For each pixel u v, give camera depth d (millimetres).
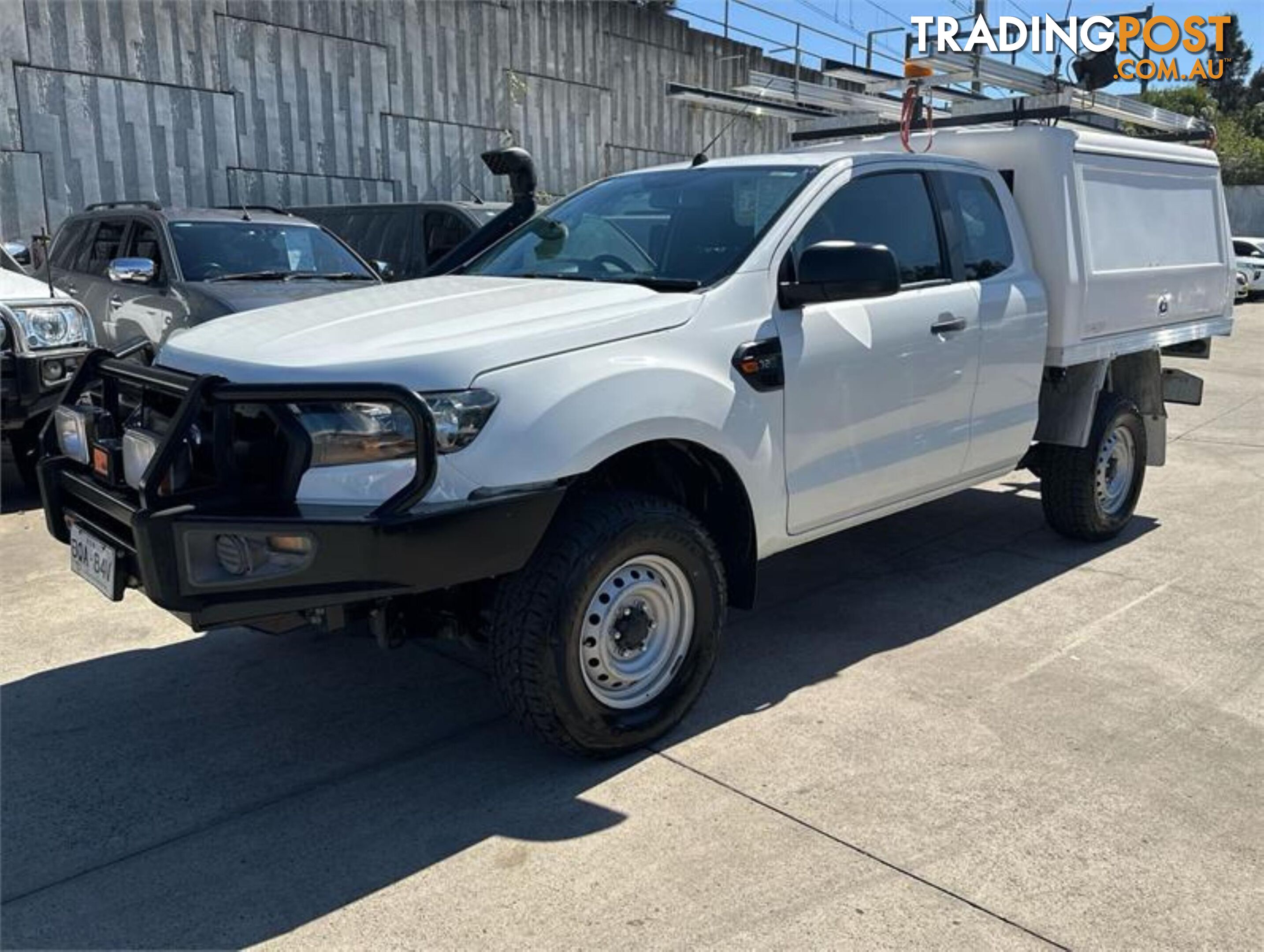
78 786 3414
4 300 6355
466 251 5496
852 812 3232
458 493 3033
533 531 3131
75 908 2791
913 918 2734
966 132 5504
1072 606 5047
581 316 3432
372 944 2650
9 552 5785
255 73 15383
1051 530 6363
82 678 4242
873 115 6754
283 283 7902
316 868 2973
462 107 17969
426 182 17719
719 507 3906
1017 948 2617
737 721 3846
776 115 7957
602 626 3414
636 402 3342
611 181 4973
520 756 3611
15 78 13141
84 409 3678
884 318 4277
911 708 3949
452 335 3258
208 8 14742
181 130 14734
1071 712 3910
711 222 4176
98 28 13773
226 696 4094
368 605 3307
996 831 3131
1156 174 6047
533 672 3268
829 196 4215
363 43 16516
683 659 3684
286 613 2982
